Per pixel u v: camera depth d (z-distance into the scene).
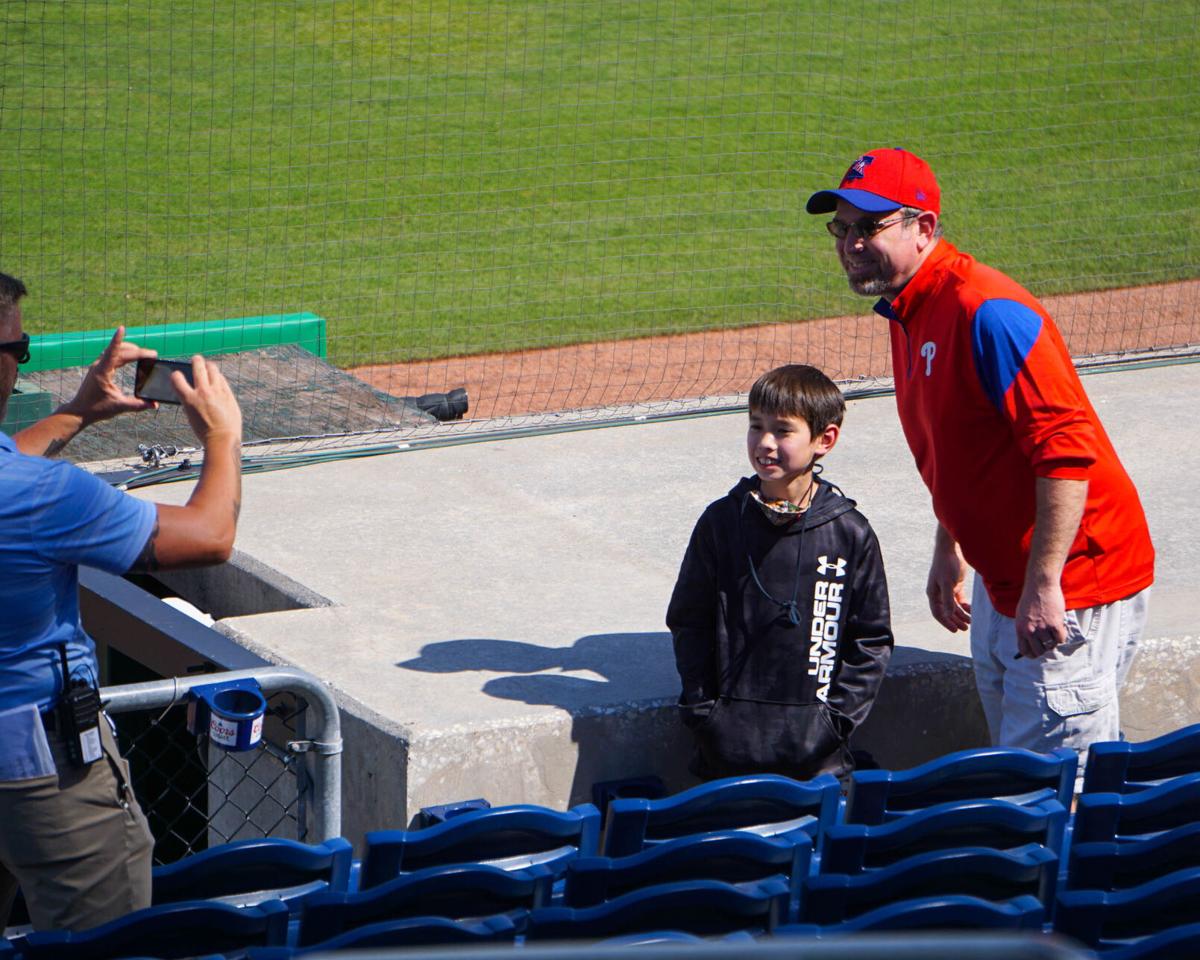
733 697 11.20
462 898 8.22
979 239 35.41
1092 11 49.84
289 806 11.74
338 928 7.93
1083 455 10.03
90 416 8.87
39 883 8.10
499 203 37.44
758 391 10.98
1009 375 10.10
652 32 48.34
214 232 34.94
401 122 41.75
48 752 7.86
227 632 13.38
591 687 12.35
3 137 38.69
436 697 12.08
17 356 7.88
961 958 3.28
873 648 11.31
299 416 19.22
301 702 10.76
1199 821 9.57
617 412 20.03
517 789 11.80
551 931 7.60
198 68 43.53
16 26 43.97
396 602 14.12
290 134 40.66
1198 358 22.38
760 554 11.12
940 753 13.18
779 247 35.34
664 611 14.12
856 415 19.98
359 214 36.44
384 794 11.59
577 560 15.34
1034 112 43.66
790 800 9.48
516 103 43.38
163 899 8.46
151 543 7.67
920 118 43.12
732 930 8.05
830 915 8.25
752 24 48.97
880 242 10.48
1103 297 31.88
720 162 40.34
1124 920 8.17
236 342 22.86
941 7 50.31
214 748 13.26
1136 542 10.94
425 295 31.86
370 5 48.78
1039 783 10.04
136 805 8.41
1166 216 37.25
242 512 16.33
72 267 32.53
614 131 41.97
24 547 7.46
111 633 13.47
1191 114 43.66
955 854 8.30
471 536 15.87
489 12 48.84
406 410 19.91
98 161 38.16
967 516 10.77
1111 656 10.96
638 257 34.47
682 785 12.45
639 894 7.68
